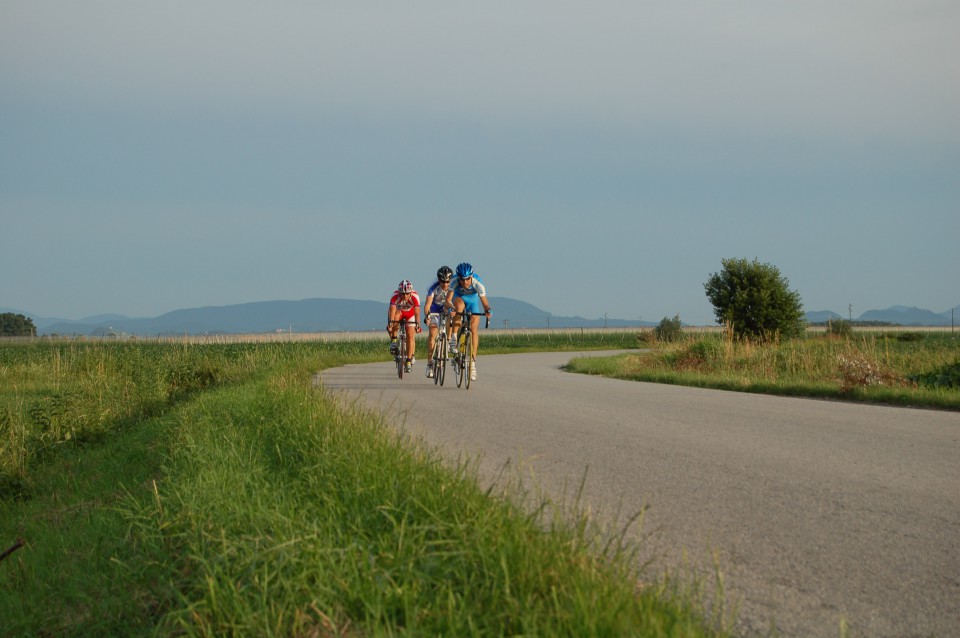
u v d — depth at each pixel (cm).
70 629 552
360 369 3106
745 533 636
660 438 1125
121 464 1217
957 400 1598
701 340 3095
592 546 562
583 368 3145
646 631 363
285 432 1011
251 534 562
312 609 435
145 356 3859
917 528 650
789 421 1317
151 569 578
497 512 537
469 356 1973
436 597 424
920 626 453
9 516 1030
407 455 756
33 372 3362
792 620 461
